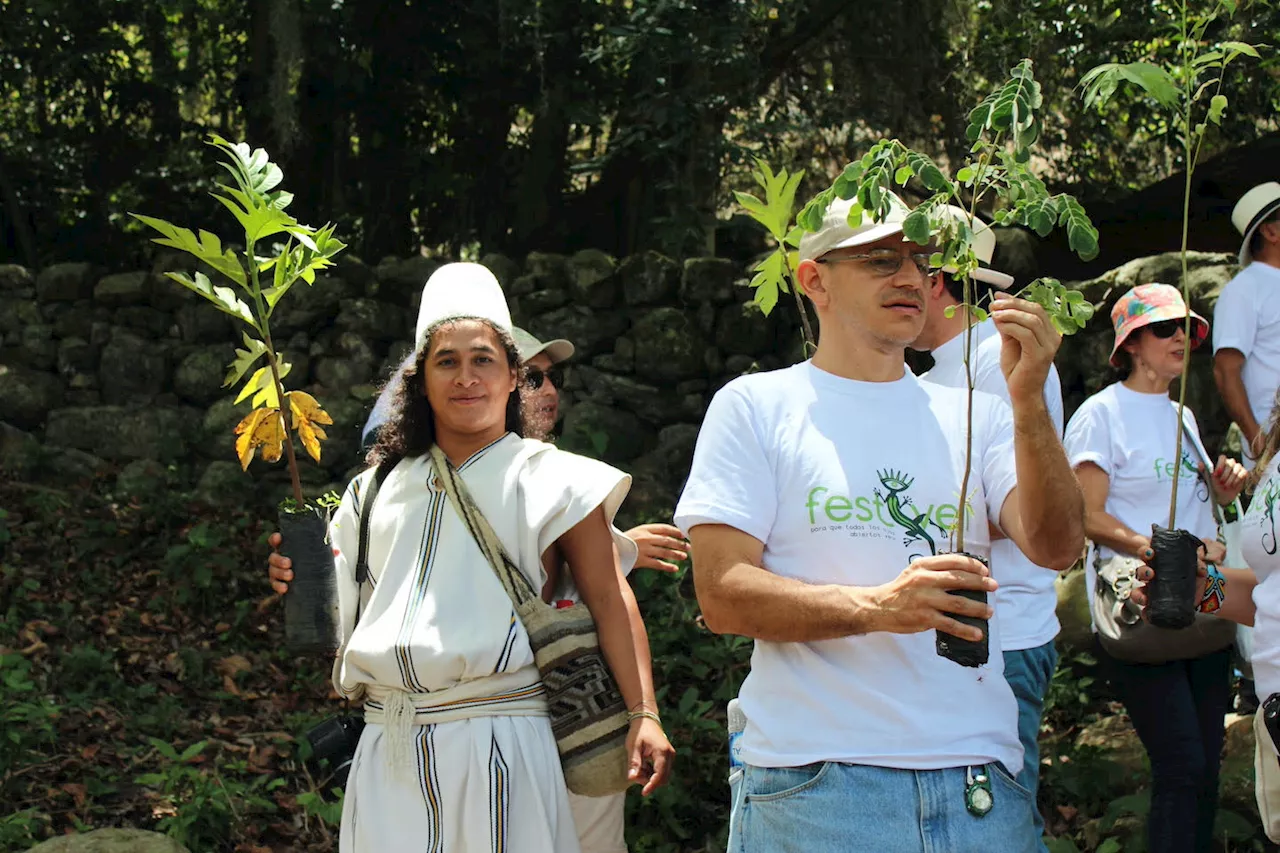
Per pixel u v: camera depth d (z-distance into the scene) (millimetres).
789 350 7496
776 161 8953
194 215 9664
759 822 2451
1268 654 2867
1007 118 2281
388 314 7797
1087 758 4523
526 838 2721
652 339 7445
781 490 2502
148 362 7863
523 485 2922
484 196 9414
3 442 7711
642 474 7332
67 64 9070
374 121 9297
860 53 8844
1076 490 2395
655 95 7961
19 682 5031
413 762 2742
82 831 4344
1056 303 2324
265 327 3090
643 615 5938
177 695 5730
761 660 2508
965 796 2344
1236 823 3971
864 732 2361
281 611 6508
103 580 6684
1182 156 8688
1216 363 4797
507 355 3035
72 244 9555
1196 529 3828
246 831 4523
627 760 2824
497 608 2797
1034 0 8867
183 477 7609
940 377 3498
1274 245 4773
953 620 2234
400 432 3018
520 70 9000
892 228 2484
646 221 8789
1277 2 7816
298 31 8320
